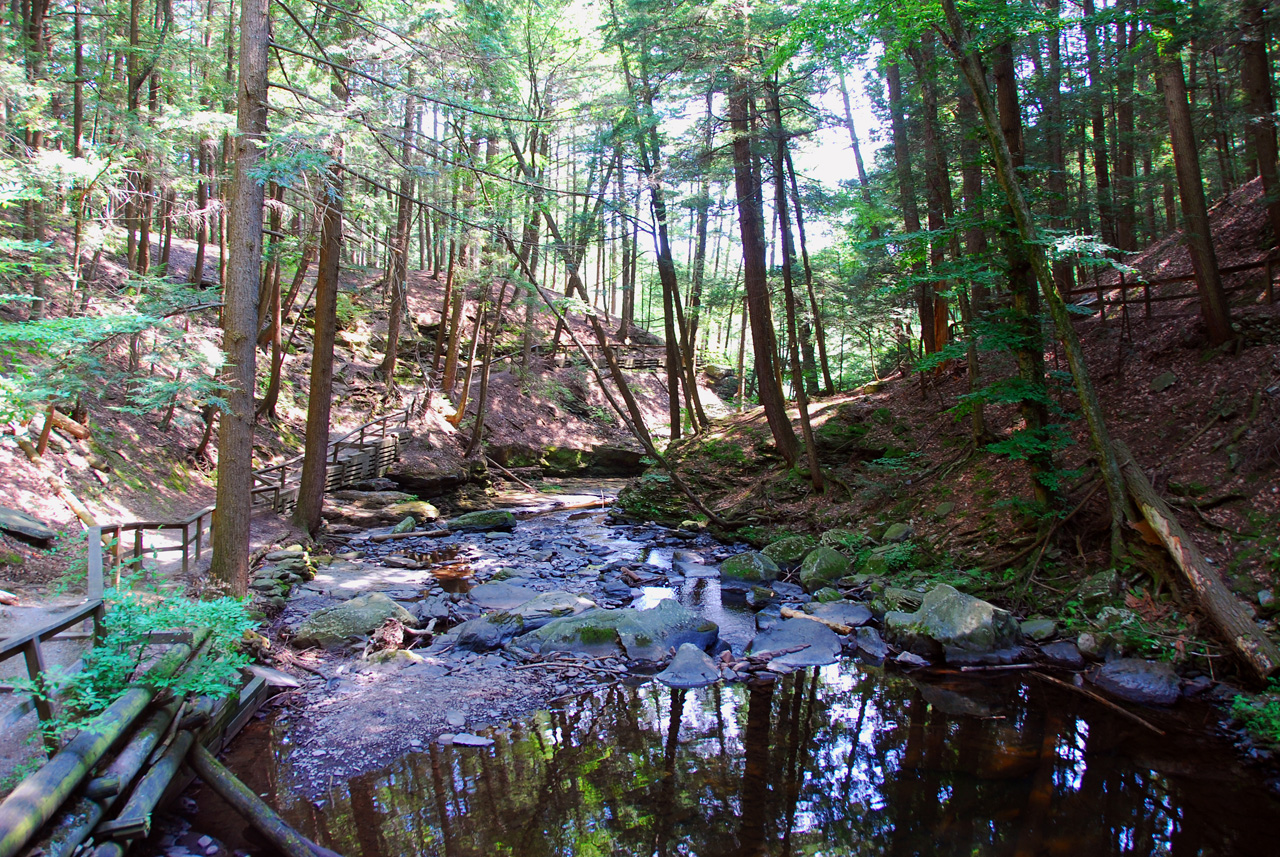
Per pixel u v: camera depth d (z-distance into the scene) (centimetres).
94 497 1224
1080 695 762
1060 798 550
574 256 1567
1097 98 1482
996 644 870
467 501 2222
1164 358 1227
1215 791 564
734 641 944
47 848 355
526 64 1620
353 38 1027
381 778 564
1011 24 920
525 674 799
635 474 2984
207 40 2006
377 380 2589
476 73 954
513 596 1107
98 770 416
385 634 858
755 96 1495
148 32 1614
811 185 1581
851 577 1188
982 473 1291
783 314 2612
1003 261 1069
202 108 1576
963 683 801
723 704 739
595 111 1647
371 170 917
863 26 990
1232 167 1852
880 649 903
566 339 3422
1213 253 1136
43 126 1230
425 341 2922
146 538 1172
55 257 1286
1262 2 1147
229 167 1420
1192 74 1535
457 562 1377
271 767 571
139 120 1277
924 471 1420
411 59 914
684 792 555
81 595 773
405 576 1236
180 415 1714
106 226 1333
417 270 3494
